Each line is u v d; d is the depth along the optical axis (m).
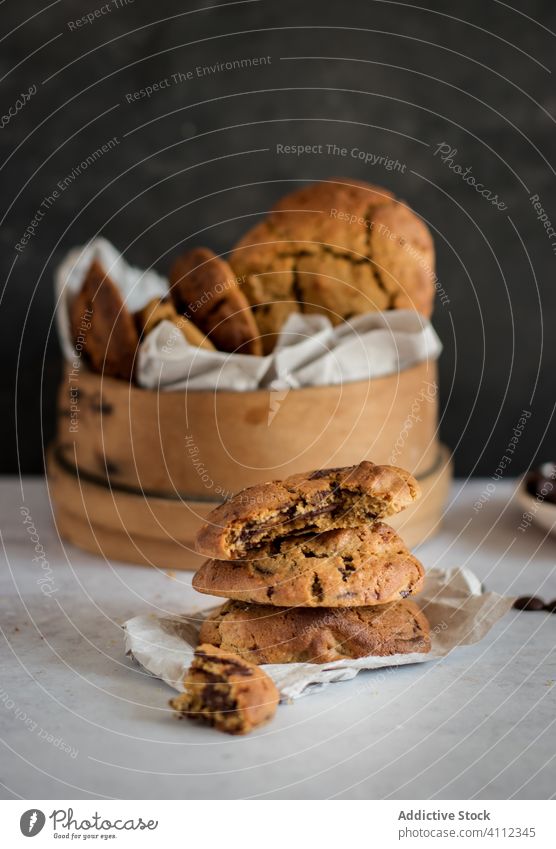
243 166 0.84
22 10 0.81
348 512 0.55
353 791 0.48
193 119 0.84
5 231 0.84
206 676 0.52
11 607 0.61
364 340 0.66
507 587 0.64
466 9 0.83
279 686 0.52
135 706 0.52
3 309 0.85
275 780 0.48
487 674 0.55
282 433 0.64
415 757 0.49
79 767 0.49
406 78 0.84
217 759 0.49
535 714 0.52
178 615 0.59
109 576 0.65
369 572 0.54
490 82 0.84
